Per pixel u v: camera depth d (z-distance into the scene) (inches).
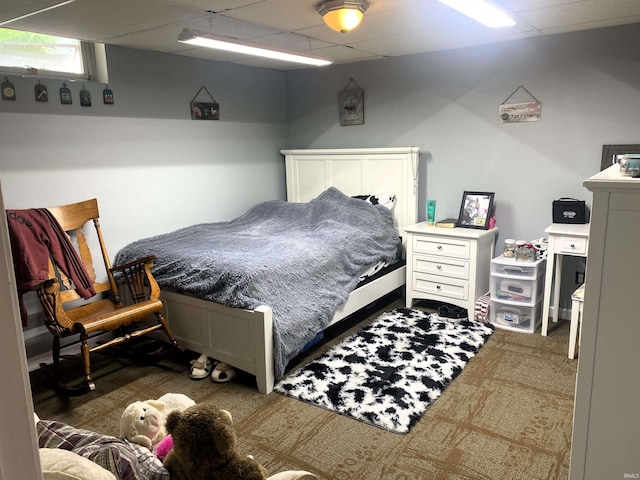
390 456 87.1
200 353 123.8
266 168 194.1
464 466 83.7
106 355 133.4
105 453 46.4
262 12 106.8
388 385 110.7
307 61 152.9
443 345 131.0
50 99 125.0
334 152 181.9
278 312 113.4
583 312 49.2
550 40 139.3
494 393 107.2
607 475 51.5
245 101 181.6
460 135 160.7
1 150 117.0
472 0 96.0
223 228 163.6
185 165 161.8
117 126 140.8
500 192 156.4
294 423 98.3
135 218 148.3
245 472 51.7
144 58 145.9
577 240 127.8
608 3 105.4
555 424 95.0
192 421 51.7
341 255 138.9
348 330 144.9
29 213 116.6
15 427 19.8
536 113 145.5
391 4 102.3
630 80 129.8
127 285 132.6
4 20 106.7
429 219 164.1
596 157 138.3
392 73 171.0
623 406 49.2
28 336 124.6
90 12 102.6
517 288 140.0
